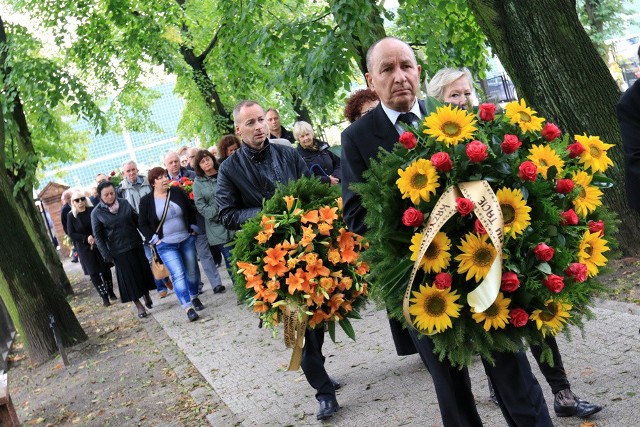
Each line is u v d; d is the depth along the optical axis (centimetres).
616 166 888
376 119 461
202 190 1220
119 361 1092
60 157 2356
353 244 614
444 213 387
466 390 447
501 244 380
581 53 898
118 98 2500
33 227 2047
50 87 1841
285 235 614
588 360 621
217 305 1300
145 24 2000
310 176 698
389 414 621
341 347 846
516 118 403
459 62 1448
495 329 400
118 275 1382
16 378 1184
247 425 687
